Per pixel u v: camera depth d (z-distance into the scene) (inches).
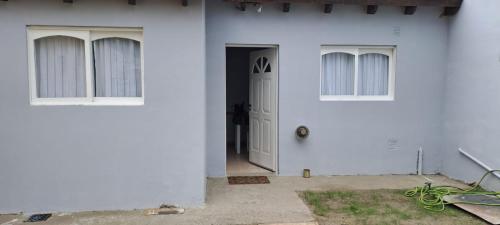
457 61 230.7
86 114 172.7
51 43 176.1
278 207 180.5
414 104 240.8
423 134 243.3
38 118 170.2
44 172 172.6
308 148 235.1
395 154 242.2
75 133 172.7
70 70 177.6
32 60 171.0
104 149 174.9
